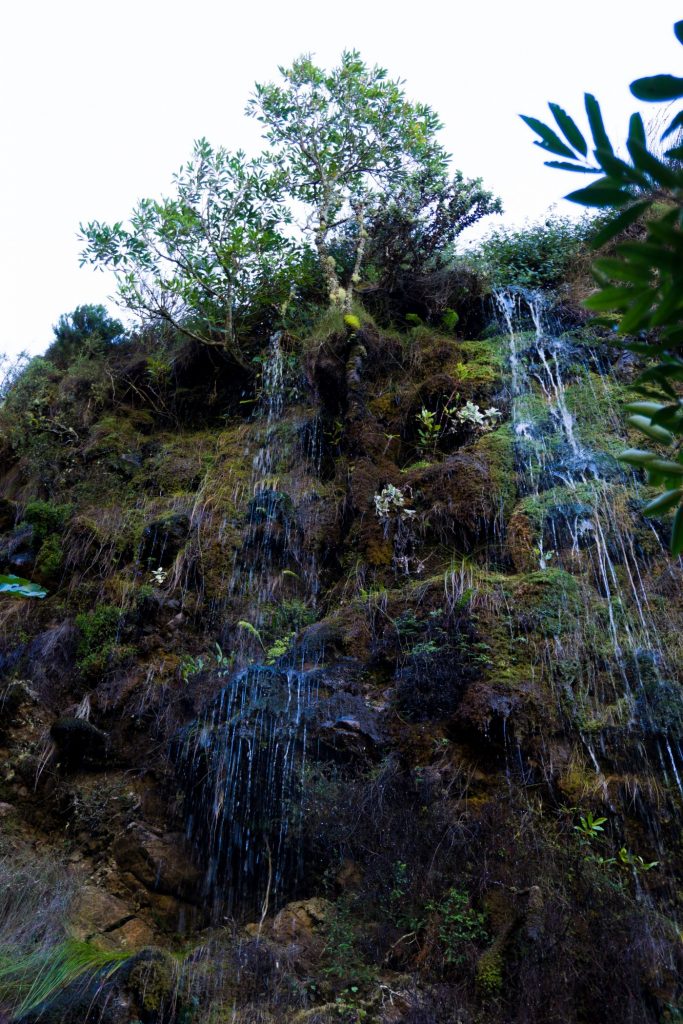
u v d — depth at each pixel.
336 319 7.64
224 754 4.22
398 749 4.25
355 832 3.88
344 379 7.21
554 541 5.33
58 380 9.13
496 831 3.69
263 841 4.04
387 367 7.48
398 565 5.63
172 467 7.37
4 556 6.51
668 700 4.10
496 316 8.02
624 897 3.41
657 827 3.74
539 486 5.83
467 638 4.63
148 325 9.33
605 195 1.11
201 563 6.02
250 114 9.95
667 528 5.20
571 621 4.63
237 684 4.54
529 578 4.91
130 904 4.08
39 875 3.98
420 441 6.76
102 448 7.71
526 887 3.43
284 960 3.37
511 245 9.04
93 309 10.09
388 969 3.34
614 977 3.03
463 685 4.43
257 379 8.34
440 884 3.55
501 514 5.68
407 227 8.55
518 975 3.07
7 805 4.68
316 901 3.73
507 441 6.18
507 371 7.12
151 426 8.33
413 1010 3.04
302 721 4.30
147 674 5.32
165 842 4.30
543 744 4.08
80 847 4.41
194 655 5.52
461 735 4.23
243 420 8.10
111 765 4.84
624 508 5.39
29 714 5.21
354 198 9.61
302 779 4.09
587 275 8.07
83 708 5.16
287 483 6.75
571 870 3.50
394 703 4.53
